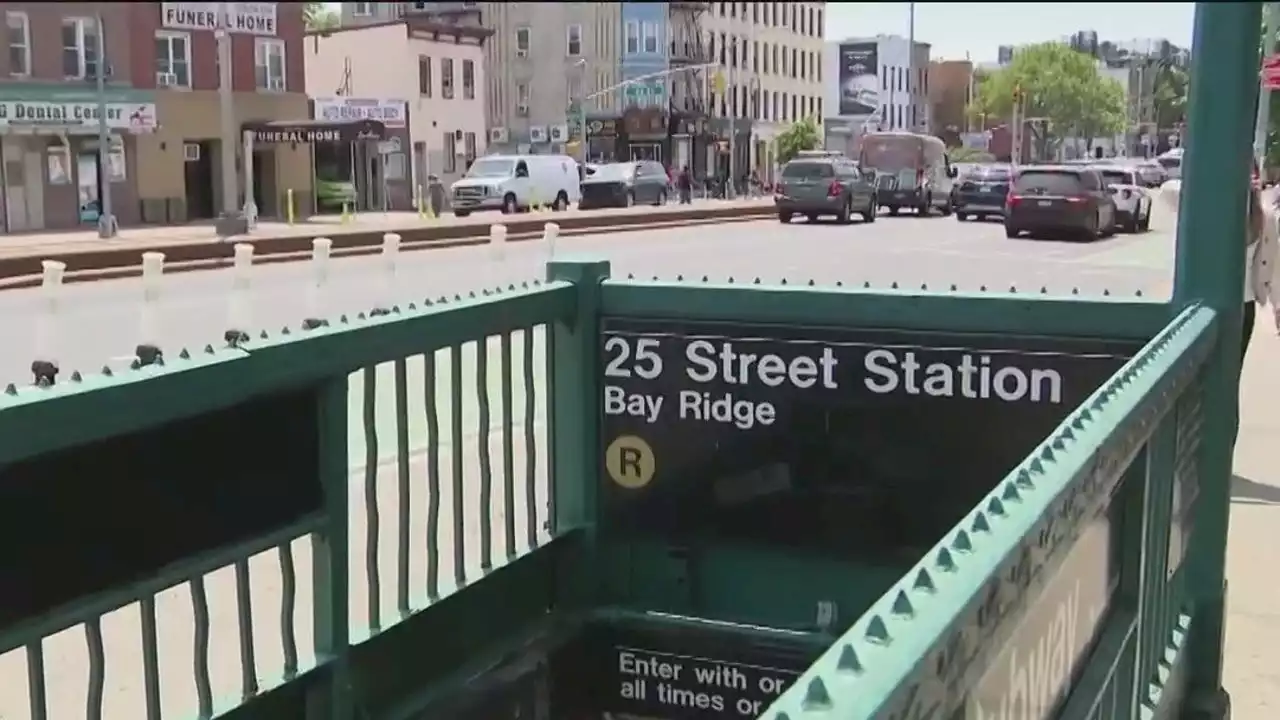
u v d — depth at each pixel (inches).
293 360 98.1
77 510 84.0
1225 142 131.1
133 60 1636.3
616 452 143.7
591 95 2561.5
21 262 828.0
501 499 243.3
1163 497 112.3
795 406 136.9
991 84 4525.1
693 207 1888.5
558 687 138.3
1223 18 129.6
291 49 1855.3
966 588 52.4
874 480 135.2
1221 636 139.2
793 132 3127.5
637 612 142.8
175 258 932.6
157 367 87.0
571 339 142.5
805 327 135.5
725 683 140.7
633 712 144.0
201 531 94.1
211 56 1743.4
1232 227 132.3
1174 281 137.3
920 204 1733.5
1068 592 78.2
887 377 134.0
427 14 2522.1
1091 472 73.1
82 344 531.8
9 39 1504.7
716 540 141.1
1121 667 96.6
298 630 180.4
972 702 55.1
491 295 130.9
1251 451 296.8
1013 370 129.8
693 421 140.6
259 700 100.4
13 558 80.0
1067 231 1198.3
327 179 1926.7
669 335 140.3
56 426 77.8
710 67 2753.4
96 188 1592.0
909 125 4446.4
